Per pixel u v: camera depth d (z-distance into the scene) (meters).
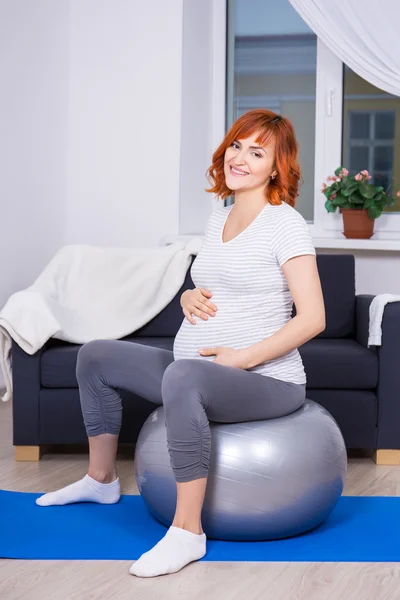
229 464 2.05
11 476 2.74
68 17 4.35
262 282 2.10
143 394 2.31
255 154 2.16
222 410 2.03
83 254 3.49
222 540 2.14
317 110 4.37
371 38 4.11
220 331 2.13
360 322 3.27
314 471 2.09
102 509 2.39
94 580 1.89
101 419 2.39
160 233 4.29
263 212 2.16
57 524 2.25
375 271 4.14
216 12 4.49
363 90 4.33
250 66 4.51
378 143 4.34
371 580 1.90
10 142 4.07
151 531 2.20
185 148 4.30
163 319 3.41
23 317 2.92
